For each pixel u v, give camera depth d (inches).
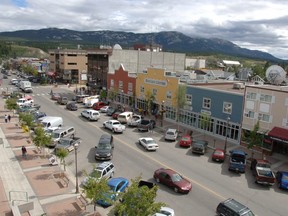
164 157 1362.0
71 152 1376.7
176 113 2023.9
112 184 915.4
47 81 4411.9
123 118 1975.9
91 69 3353.8
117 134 1723.7
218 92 1708.9
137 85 2438.5
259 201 990.4
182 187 997.2
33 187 988.6
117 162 1267.2
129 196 658.2
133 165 1241.4
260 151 1504.7
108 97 2812.5
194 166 1270.9
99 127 1872.5
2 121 1942.7
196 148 1419.8
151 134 1754.4
